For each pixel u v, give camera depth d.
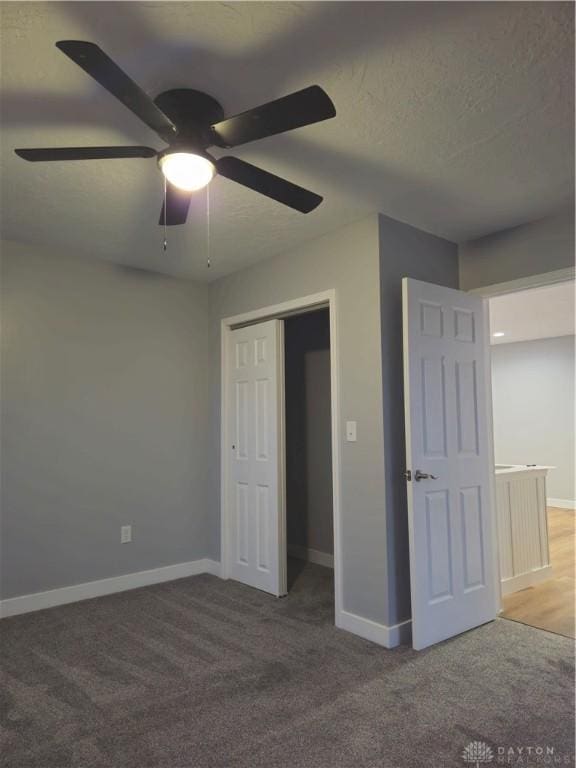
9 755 1.84
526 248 3.03
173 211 2.17
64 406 3.47
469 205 2.78
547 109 1.93
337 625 2.97
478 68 1.70
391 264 2.92
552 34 1.55
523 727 1.99
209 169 1.76
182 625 3.00
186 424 4.07
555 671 2.44
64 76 1.69
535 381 7.80
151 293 3.94
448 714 2.08
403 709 2.11
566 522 6.21
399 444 2.86
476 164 2.34
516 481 3.78
